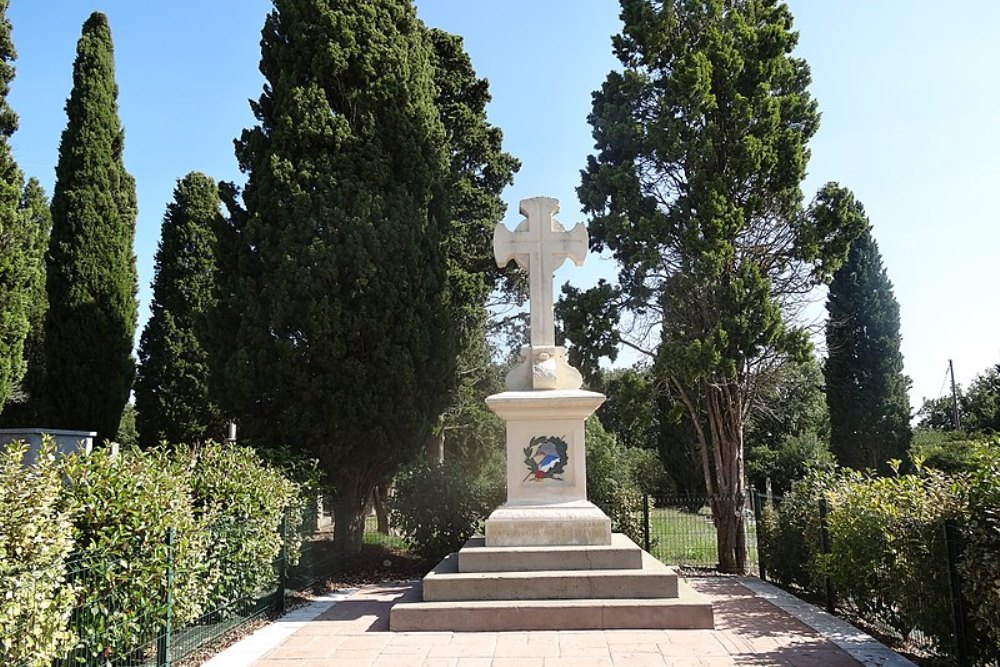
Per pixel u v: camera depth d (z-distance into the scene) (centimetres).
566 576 912
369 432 1407
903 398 2833
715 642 805
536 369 1084
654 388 1606
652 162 1594
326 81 1564
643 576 909
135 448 848
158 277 2564
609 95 1661
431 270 1530
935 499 724
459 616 877
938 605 704
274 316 1392
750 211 1523
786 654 754
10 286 1350
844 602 1045
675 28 1609
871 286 2878
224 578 847
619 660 734
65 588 553
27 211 1369
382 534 1955
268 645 831
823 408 3484
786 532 1206
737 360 1470
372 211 1473
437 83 2175
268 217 1477
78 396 2047
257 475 1002
